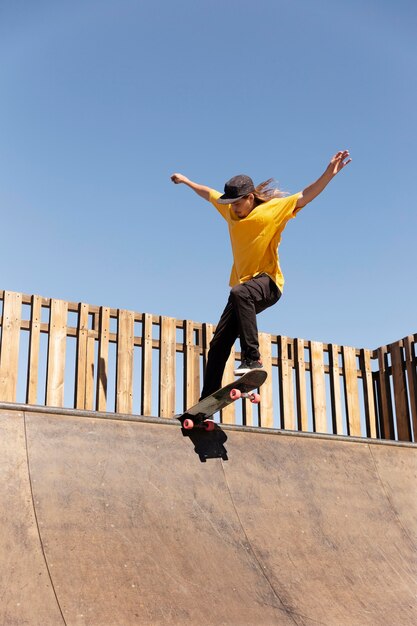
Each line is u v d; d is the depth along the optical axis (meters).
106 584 4.61
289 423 9.11
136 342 8.38
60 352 7.88
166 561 5.00
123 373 8.16
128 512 5.22
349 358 9.91
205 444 6.12
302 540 5.82
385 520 6.52
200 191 6.49
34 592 4.35
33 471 5.10
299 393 9.38
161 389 8.35
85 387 7.98
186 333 8.68
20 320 7.77
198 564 5.10
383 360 10.12
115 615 4.42
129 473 5.50
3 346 7.59
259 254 5.98
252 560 5.37
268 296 5.94
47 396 7.67
